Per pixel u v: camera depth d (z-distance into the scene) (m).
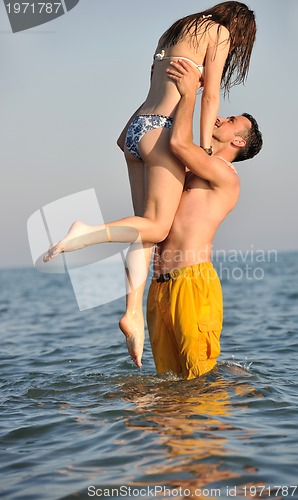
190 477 5.23
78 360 11.10
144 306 19.22
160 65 7.65
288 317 16.89
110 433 6.30
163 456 5.65
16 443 6.24
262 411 6.91
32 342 14.16
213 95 7.53
